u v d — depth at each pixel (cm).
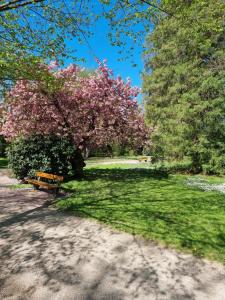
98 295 350
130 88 1423
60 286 370
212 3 786
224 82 1530
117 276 397
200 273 405
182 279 389
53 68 1305
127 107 1400
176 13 678
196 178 1398
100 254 469
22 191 1008
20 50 755
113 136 1498
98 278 391
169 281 384
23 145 1159
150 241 521
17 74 872
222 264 431
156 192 945
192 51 1567
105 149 1702
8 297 345
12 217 678
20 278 391
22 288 365
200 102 1552
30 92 1214
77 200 823
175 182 1191
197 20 703
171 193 930
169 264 432
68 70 1316
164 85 1827
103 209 726
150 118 1902
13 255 465
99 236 549
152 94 1955
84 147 1409
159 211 706
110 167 1997
